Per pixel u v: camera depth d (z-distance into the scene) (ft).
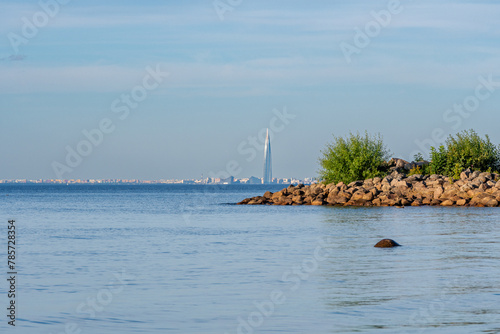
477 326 53.52
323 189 295.89
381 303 62.95
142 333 53.42
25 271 88.28
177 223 190.49
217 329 54.29
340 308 61.00
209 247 117.29
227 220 199.31
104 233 154.71
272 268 87.71
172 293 69.72
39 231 162.71
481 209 224.12
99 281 78.74
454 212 209.67
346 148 290.76
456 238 125.59
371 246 114.42
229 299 66.03
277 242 124.47
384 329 53.11
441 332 51.88
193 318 58.08
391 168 293.64
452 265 87.86
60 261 99.09
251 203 314.14
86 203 380.99
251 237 136.98
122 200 440.86
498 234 133.18
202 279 78.95
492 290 69.05
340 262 92.79
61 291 72.02
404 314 58.18
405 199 253.65
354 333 52.08
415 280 75.92
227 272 84.53
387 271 83.25
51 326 56.24
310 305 62.59
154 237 141.28
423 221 172.45
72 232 158.71
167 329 54.54
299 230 152.76
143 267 90.84
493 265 87.66
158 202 394.52
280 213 229.66
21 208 311.68
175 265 92.43
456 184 254.88
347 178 287.89
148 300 66.03
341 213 216.95
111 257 103.71
